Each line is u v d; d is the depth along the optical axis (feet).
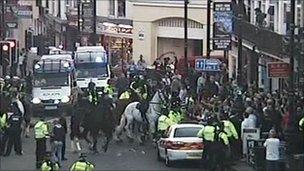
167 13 255.70
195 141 104.01
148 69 195.83
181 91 147.84
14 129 113.50
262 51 158.92
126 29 265.75
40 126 103.91
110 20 283.59
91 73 182.29
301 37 129.29
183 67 190.49
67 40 297.33
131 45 266.36
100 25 268.21
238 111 110.83
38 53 254.27
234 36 177.06
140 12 260.62
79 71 182.50
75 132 116.78
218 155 100.17
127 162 109.70
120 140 128.16
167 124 116.47
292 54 108.58
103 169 103.30
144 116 126.11
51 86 161.89
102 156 114.83
